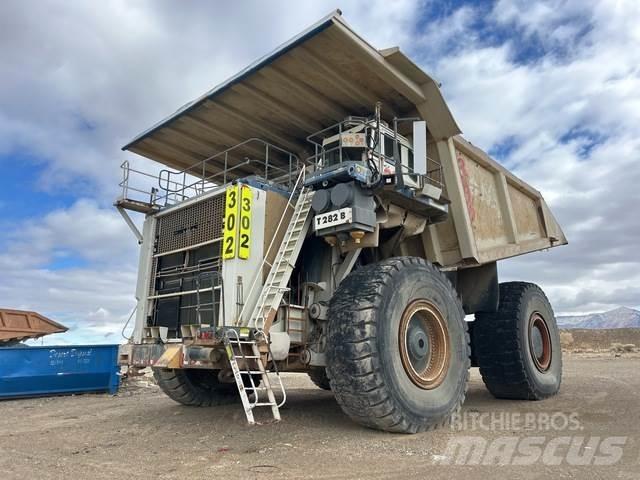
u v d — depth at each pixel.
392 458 4.06
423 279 5.70
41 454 4.57
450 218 7.43
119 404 8.65
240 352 5.14
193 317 6.27
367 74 6.28
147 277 6.98
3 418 7.21
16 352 9.95
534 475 3.54
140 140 8.02
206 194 6.30
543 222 10.26
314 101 6.94
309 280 6.37
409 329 5.57
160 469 3.88
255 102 6.98
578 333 33.78
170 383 7.23
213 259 6.12
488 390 8.63
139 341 6.77
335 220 5.54
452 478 3.48
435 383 5.52
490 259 8.10
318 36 5.57
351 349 4.92
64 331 16.31
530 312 8.45
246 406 4.88
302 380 13.12
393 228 6.86
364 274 5.41
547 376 8.35
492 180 8.76
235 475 3.64
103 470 3.91
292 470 3.74
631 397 7.61
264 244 5.89
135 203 7.05
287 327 5.66
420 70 6.39
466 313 8.43
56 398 9.98
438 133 7.18
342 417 6.12
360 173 5.58
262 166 8.95
